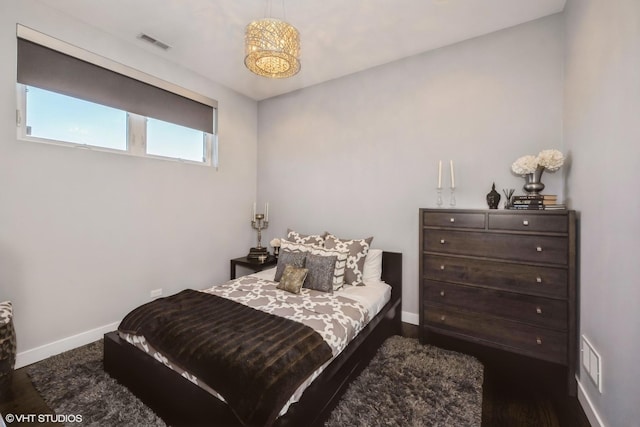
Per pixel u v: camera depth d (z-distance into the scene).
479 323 2.15
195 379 1.37
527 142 2.31
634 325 1.16
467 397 1.69
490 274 2.11
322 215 3.41
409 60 2.82
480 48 2.49
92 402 1.61
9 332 1.63
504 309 2.06
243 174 3.73
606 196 1.42
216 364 1.31
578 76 1.82
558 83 2.19
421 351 2.23
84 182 2.29
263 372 1.23
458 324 2.23
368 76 3.06
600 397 1.44
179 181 3.00
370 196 3.07
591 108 1.61
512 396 1.72
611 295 1.36
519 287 2.00
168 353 1.47
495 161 2.44
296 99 3.58
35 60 2.04
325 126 3.36
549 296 1.89
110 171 2.46
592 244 1.59
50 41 2.09
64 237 2.19
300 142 3.56
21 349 1.99
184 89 3.00
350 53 2.75
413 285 2.83
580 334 1.76
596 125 1.54
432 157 2.72
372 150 3.05
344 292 2.38
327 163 3.36
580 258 1.79
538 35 2.26
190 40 2.52
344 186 3.24
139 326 1.71
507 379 1.88
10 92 1.94
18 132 1.99
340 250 2.71
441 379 1.86
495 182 2.44
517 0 2.05
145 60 2.66
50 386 1.75
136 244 2.64
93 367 1.95
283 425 1.16
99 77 2.37
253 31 1.82
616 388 1.29
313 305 2.05
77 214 2.26
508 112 2.38
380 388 1.75
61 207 2.17
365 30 2.39
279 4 2.07
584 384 1.65
